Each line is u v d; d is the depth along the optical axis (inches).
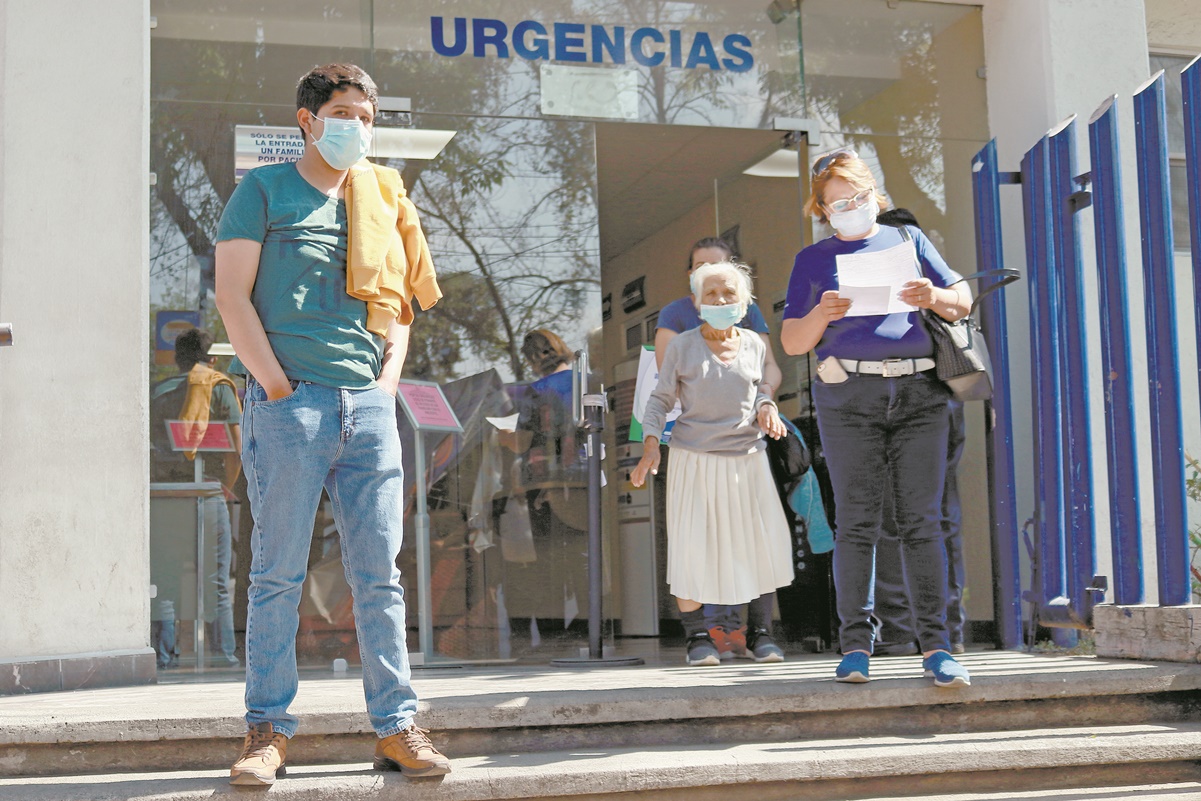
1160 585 159.2
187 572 196.9
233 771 110.3
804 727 136.6
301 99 117.6
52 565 174.1
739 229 250.1
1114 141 171.0
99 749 122.1
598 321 221.6
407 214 124.9
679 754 125.9
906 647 205.2
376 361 119.0
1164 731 135.7
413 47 220.4
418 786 114.0
